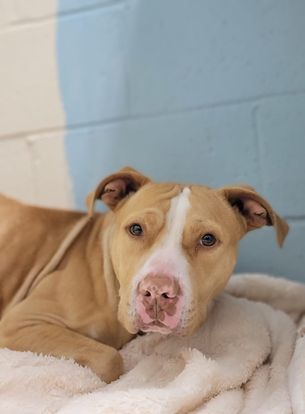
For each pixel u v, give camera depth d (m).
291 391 1.40
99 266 1.75
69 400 1.35
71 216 1.98
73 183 2.43
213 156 2.25
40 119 2.46
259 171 2.20
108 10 2.34
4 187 2.54
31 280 1.85
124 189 1.76
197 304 1.48
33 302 1.71
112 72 2.35
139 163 2.34
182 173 2.29
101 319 1.69
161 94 2.29
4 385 1.38
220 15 2.20
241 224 1.72
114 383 1.45
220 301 1.76
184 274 1.44
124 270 1.55
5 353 1.48
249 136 2.20
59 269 1.81
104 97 2.37
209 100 2.24
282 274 2.18
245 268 2.23
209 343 1.64
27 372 1.40
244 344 1.59
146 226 1.53
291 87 2.14
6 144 2.52
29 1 2.44
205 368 1.39
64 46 2.41
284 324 1.74
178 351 1.59
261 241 2.20
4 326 1.67
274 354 1.61
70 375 1.42
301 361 1.47
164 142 2.30
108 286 1.69
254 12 2.16
